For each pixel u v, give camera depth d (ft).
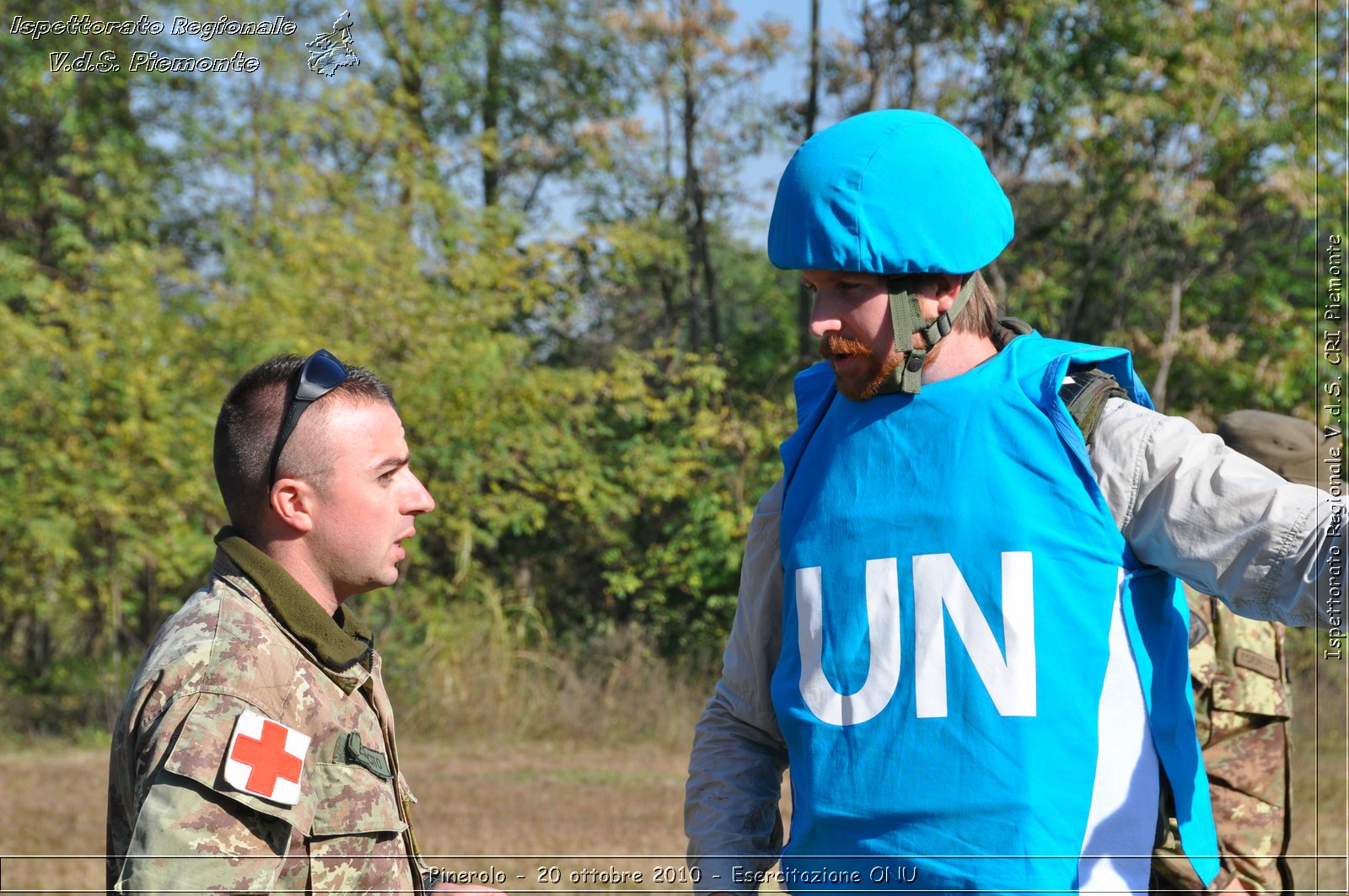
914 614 6.02
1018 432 5.98
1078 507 5.83
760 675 7.05
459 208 45.32
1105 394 6.08
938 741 5.88
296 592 5.50
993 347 6.54
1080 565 5.80
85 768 28.68
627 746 33.47
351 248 39.78
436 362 38.50
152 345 35.81
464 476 39.17
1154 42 41.75
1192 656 8.39
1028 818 5.69
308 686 5.37
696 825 7.10
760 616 7.02
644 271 54.54
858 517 6.26
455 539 40.24
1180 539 5.71
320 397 5.70
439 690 35.63
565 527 47.09
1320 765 22.57
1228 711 8.43
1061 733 5.73
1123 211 45.34
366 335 38.86
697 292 57.36
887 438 6.32
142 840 4.84
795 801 6.45
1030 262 47.19
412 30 51.60
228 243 43.75
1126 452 5.86
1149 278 46.88
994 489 5.94
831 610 6.27
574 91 56.03
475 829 20.51
